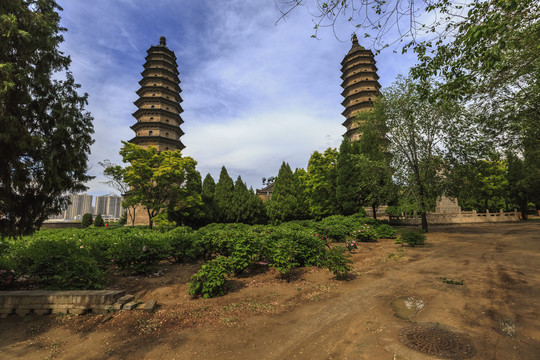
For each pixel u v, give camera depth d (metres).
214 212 33.41
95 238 9.87
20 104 5.86
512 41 4.82
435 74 5.17
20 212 6.39
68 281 6.13
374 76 43.66
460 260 9.22
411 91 18.83
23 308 5.22
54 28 6.50
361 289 6.32
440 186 18.59
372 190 22.05
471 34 3.80
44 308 5.20
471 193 19.06
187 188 27.94
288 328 4.32
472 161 17.67
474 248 11.77
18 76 5.35
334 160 30.39
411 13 4.03
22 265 6.62
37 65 6.17
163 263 9.77
